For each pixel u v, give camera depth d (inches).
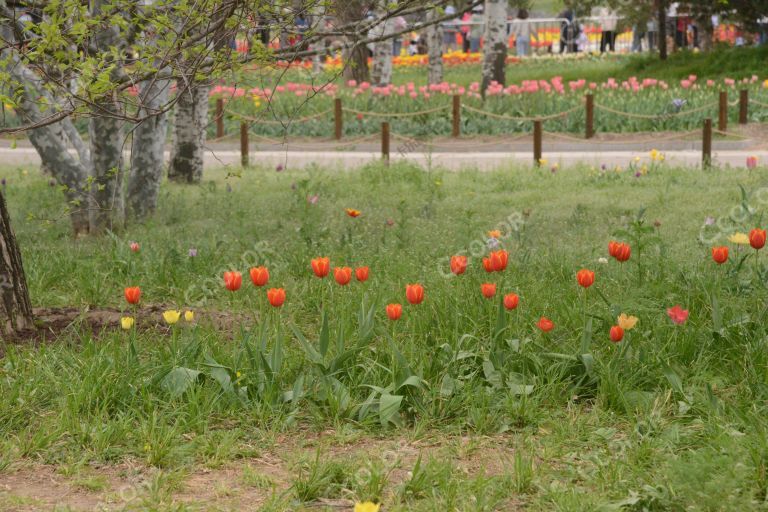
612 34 1697.8
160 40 276.7
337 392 219.9
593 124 912.3
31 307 286.2
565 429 205.6
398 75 1596.9
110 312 301.3
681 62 1255.5
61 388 222.8
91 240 446.6
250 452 199.8
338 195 590.2
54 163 463.2
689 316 259.0
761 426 195.0
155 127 498.6
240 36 305.3
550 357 236.8
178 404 218.1
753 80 990.4
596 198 544.4
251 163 786.2
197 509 173.0
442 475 181.9
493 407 216.1
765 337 241.6
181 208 531.2
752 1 1141.7
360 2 354.9
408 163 708.0
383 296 297.0
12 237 277.1
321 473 185.2
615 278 319.9
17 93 272.4
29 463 194.1
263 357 225.1
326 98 1034.7
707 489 164.7
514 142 897.5
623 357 230.4
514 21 1871.3
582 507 168.4
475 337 245.0
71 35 272.2
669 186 573.3
